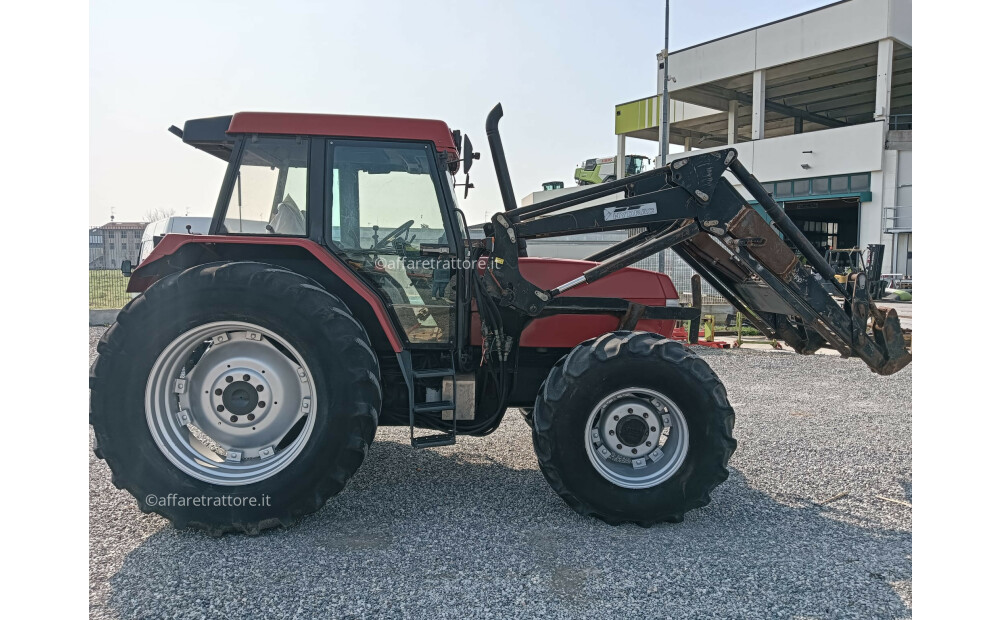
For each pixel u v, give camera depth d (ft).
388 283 11.55
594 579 8.54
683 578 8.61
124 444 9.72
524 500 11.55
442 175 11.53
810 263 12.95
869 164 72.13
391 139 11.35
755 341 34.68
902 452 14.76
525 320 12.27
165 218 32.99
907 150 70.85
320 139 11.19
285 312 9.90
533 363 12.85
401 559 9.07
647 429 11.01
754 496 12.01
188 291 9.85
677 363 10.59
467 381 11.53
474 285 11.79
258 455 10.50
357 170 11.40
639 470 10.99
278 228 11.20
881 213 71.92
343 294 11.23
